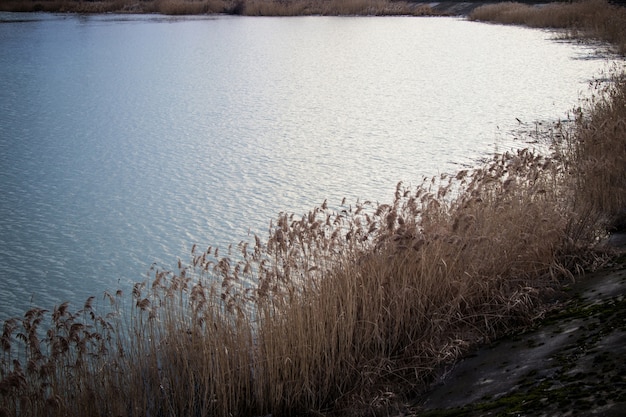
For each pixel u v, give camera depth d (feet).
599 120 47.88
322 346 24.77
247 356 24.70
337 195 50.44
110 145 67.10
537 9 187.62
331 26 193.57
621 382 17.47
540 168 37.76
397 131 69.97
